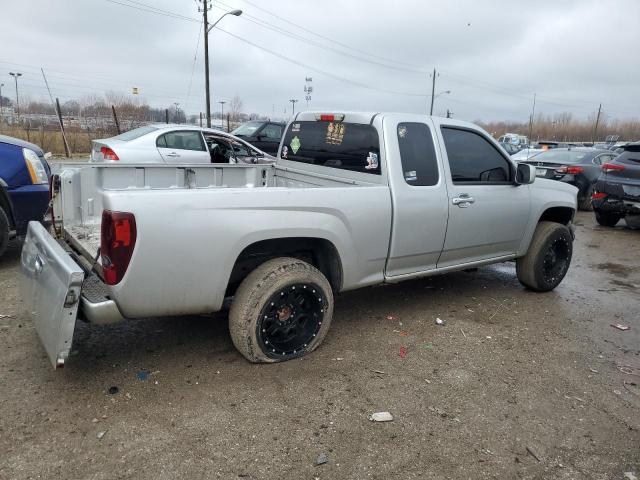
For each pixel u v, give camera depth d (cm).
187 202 306
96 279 333
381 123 412
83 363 349
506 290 565
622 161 958
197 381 332
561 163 1243
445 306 500
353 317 459
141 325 418
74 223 420
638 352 414
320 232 361
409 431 291
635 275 665
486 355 394
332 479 250
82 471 247
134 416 291
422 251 434
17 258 587
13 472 244
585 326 467
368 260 399
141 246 292
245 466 256
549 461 273
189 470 251
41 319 304
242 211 326
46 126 2384
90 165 426
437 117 448
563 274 569
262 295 339
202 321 429
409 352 392
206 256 315
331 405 313
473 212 461
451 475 258
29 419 284
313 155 483
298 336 371
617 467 271
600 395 342
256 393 321
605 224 1048
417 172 421
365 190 388
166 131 883
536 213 525
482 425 301
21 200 548
